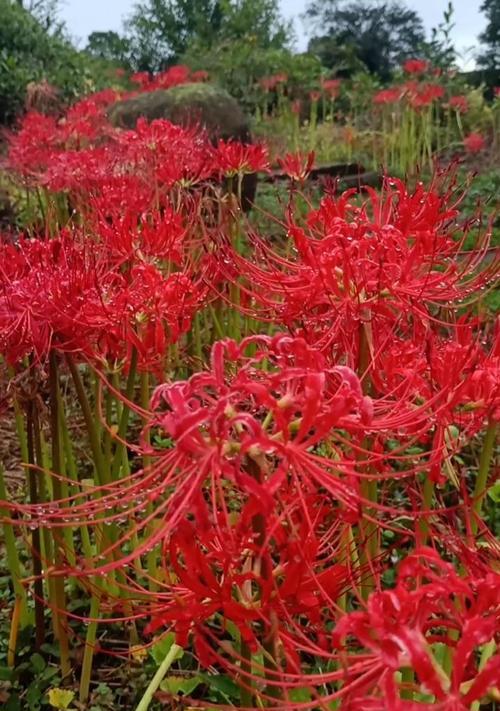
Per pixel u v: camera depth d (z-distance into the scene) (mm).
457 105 11945
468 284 2375
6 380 2975
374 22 25578
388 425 1730
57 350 2520
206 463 1411
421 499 2346
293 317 2230
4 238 3895
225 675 2201
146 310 2523
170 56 22859
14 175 6773
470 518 1925
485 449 2156
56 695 2533
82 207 4520
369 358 2125
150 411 1678
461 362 1895
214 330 4109
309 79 15805
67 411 4000
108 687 2721
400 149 11453
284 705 1524
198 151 4641
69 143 6305
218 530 1486
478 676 1183
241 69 15773
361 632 1238
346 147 12141
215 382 1488
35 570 2789
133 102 8312
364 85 16266
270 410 1423
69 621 2963
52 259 2529
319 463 1527
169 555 1694
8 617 3090
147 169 4453
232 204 3861
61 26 15359
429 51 14992
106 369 2805
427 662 1186
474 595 1390
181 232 3031
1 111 11914
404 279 2119
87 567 1863
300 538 1563
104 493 2727
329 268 2072
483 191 8328
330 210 2436
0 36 12797
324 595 1521
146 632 1642
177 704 2447
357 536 2031
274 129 13055
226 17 20984
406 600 1247
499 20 19188
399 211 2428
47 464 3154
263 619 1572
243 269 2432
